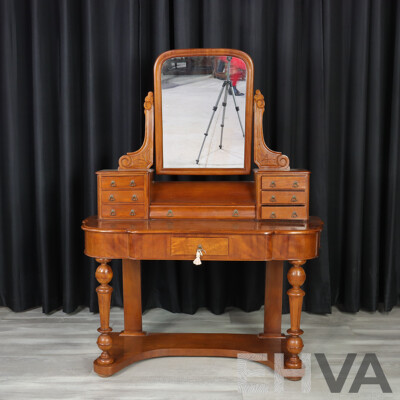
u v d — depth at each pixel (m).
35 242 3.17
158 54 2.95
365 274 3.14
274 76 3.03
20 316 3.07
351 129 3.04
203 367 2.41
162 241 2.22
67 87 2.95
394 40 2.99
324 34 2.97
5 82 3.00
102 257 2.25
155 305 3.25
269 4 3.00
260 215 2.43
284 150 3.00
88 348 2.59
